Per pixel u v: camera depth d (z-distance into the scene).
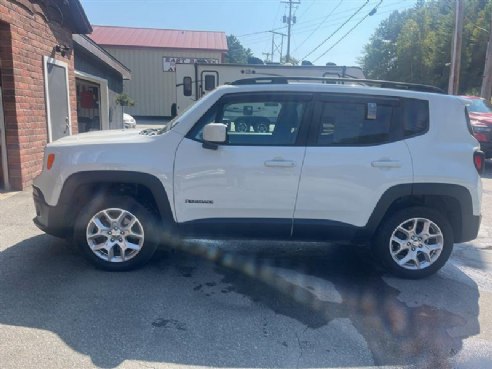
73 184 4.04
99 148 4.05
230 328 3.31
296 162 4.07
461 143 4.29
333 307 3.72
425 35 40.56
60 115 9.06
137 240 4.23
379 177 4.13
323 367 2.89
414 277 4.38
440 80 37.06
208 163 4.05
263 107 4.16
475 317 3.63
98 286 3.90
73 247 4.79
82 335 3.12
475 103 12.41
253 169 4.05
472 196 4.24
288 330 3.32
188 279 4.16
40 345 2.97
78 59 11.68
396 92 4.25
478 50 34.78
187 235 4.23
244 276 4.29
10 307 3.45
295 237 4.29
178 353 2.97
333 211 4.17
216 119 4.13
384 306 3.78
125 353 2.93
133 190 4.31
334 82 4.77
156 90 34.25
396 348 3.14
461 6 19.36
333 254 5.03
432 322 3.53
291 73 10.73
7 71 6.98
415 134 4.23
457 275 4.56
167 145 4.07
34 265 4.29
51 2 8.38
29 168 7.63
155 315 3.44
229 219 4.16
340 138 4.17
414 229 4.35
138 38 35.00
